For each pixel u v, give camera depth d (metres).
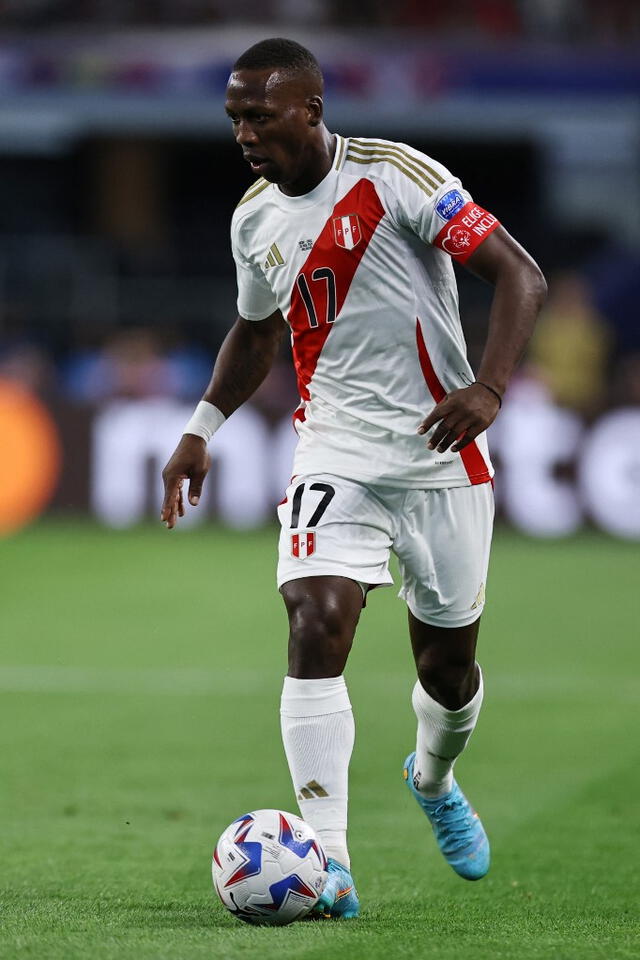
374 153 15.19
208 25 81.69
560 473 62.09
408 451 15.29
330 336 15.38
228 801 21.58
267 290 16.47
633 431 61.78
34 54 78.12
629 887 16.61
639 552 58.16
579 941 13.27
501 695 31.06
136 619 41.34
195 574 50.03
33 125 85.81
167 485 16.92
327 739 14.49
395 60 78.31
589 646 37.56
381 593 47.56
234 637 38.53
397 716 28.58
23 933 13.36
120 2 81.75
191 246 87.94
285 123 14.69
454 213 14.74
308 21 82.75
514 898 16.06
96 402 62.94
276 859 13.70
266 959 12.09
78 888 16.11
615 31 83.31
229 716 28.67
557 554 57.34
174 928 13.65
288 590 14.89
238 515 62.34
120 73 78.38
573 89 79.00
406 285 15.20
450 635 15.98
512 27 83.88
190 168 92.88
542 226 90.19
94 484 63.00
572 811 21.09
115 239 91.38
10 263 81.31
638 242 91.06
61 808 20.95
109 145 91.00
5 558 53.62
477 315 80.06
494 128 80.62
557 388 71.88
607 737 26.81
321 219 15.13
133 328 80.56
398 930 13.67
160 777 23.25
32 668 34.09
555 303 75.69
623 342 82.44
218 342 81.44
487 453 15.85
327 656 14.56
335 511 15.00
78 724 27.83
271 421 62.19
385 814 21.00
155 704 29.91
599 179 94.12
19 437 62.78
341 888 14.29
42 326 79.88
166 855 18.09
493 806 21.47
